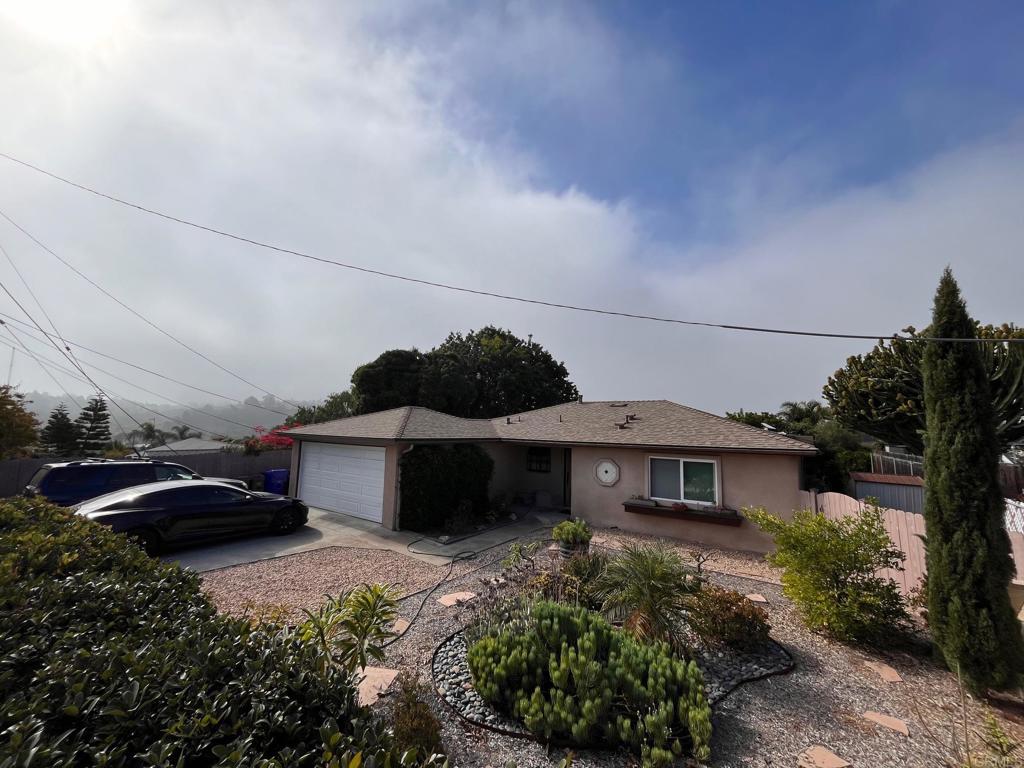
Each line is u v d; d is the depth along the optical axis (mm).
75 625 2621
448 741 3682
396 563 8734
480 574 8148
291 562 8641
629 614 5551
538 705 3682
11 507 5129
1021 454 14758
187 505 9312
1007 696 4605
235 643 2467
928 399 5277
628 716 3822
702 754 3400
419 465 11867
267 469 19406
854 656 5418
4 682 1982
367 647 3975
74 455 24219
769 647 5516
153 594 3283
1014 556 6434
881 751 3691
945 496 4996
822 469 17859
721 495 10719
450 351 32156
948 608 4879
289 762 1648
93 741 1692
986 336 12086
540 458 16266
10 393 14625
